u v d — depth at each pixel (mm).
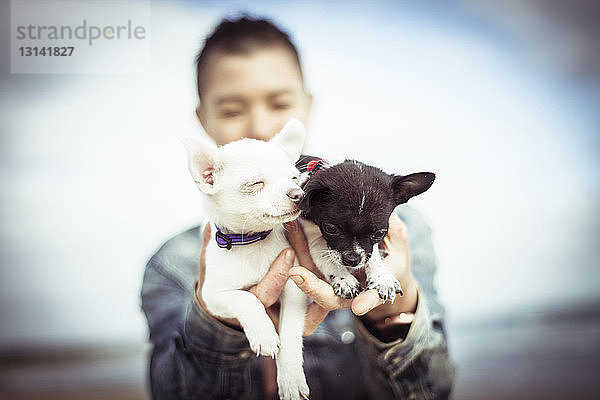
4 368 1683
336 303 550
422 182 609
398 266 611
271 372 753
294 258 567
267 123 789
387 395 730
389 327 665
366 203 572
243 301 553
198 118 880
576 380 1437
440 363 688
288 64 811
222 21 843
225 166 599
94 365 1707
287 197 573
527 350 1697
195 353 650
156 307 792
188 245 857
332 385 750
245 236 591
